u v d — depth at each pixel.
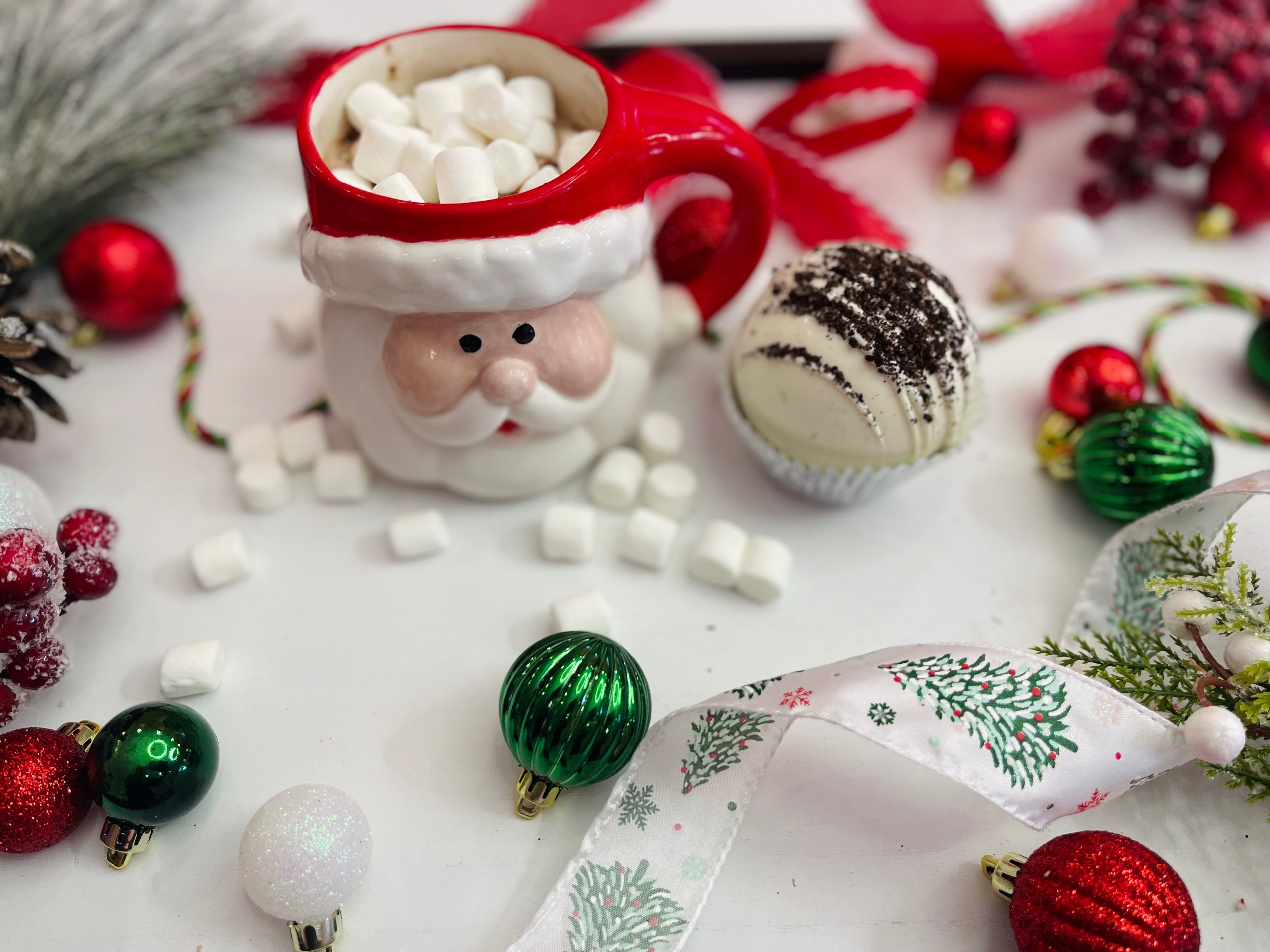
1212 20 0.36
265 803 0.27
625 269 0.28
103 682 0.29
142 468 0.33
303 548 0.32
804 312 0.29
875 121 0.38
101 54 0.37
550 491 0.33
